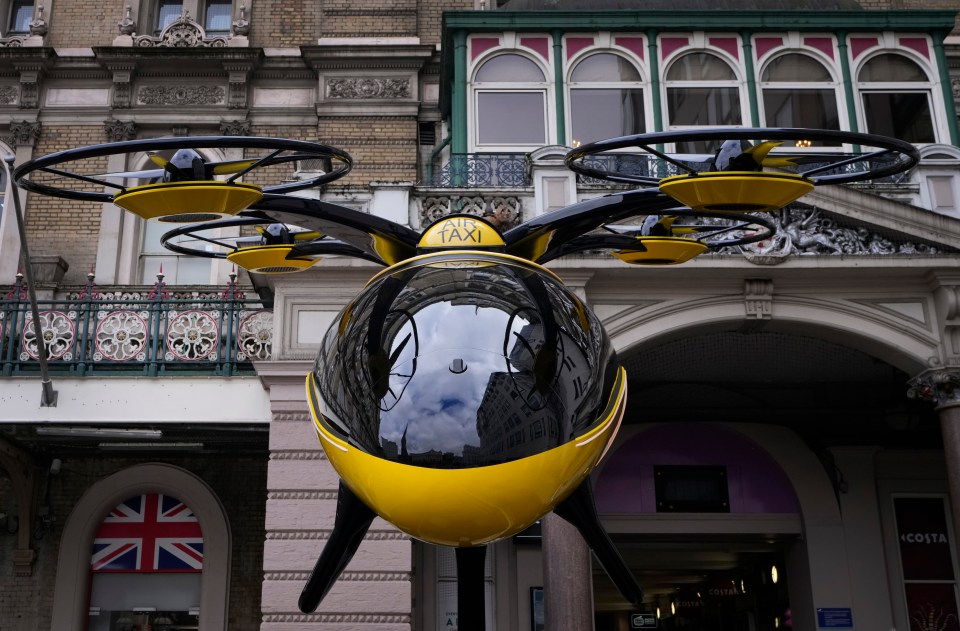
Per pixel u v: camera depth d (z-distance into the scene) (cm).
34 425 940
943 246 914
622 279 903
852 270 904
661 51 1138
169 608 1194
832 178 322
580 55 1133
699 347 1025
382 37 1341
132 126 1336
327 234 320
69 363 950
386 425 224
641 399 1166
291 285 906
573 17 1129
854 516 1162
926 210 913
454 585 1080
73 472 1210
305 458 876
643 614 1756
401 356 235
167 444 1123
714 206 305
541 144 1098
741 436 1189
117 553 1205
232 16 1409
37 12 1388
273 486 867
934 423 1184
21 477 1168
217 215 306
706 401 1175
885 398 1180
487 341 235
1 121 1334
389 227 303
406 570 841
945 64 1154
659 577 1692
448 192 931
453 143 1096
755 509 1169
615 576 255
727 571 1513
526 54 1127
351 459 229
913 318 921
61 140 1337
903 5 1382
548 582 830
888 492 1202
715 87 1131
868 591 1138
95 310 970
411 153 1301
